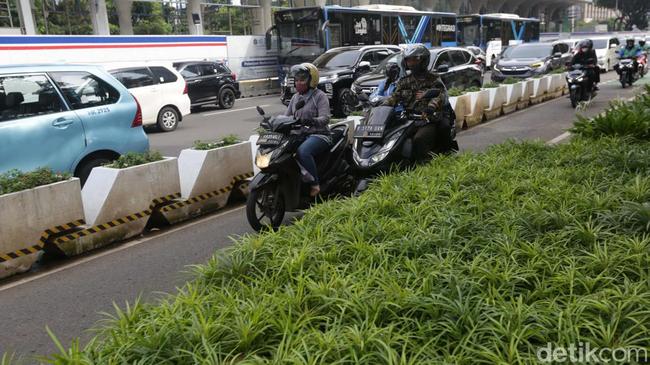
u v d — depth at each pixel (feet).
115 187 19.22
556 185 17.21
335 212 15.55
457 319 9.21
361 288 10.51
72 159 21.94
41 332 13.08
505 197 16.34
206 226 21.08
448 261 11.45
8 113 20.61
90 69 23.44
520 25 130.11
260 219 18.99
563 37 187.93
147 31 105.81
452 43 99.14
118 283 15.80
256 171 24.97
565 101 54.70
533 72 68.49
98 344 9.52
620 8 274.57
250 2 118.01
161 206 21.02
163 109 47.06
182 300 10.37
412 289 10.24
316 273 11.61
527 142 24.41
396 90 22.45
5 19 78.79
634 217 13.23
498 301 9.72
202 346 8.83
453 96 39.81
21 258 16.83
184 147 39.06
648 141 24.06
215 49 77.30
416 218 14.64
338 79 51.34
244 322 9.36
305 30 69.97
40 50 60.54
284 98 54.65
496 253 12.16
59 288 15.65
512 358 8.04
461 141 35.68
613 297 9.46
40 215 17.26
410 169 21.29
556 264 11.16
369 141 21.40
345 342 8.67
